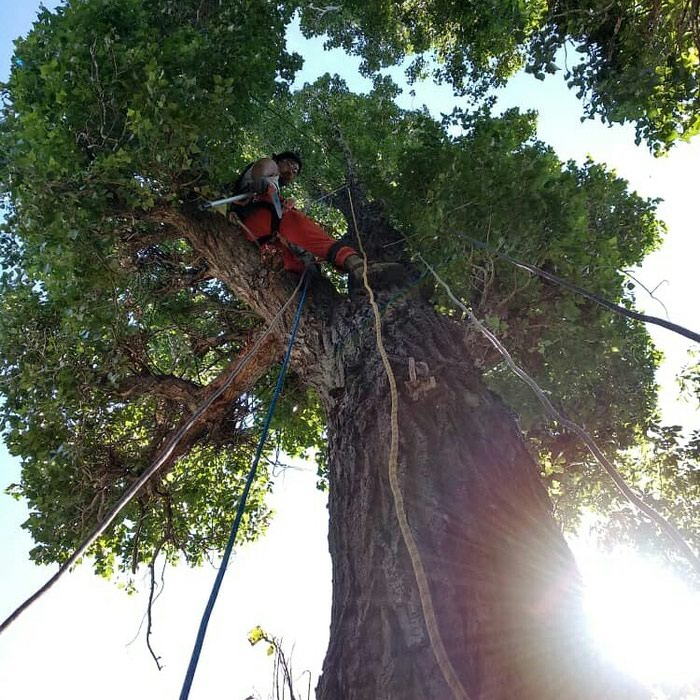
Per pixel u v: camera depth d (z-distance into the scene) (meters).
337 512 4.06
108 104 5.81
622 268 7.31
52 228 5.53
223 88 5.90
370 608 3.27
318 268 6.51
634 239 7.65
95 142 5.84
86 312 6.30
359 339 5.23
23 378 6.45
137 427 7.93
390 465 2.56
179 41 6.22
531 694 2.75
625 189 7.74
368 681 2.96
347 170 8.34
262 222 6.28
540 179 6.16
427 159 7.44
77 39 5.66
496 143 6.70
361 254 6.66
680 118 6.98
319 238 6.27
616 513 8.44
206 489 9.09
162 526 8.75
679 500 8.31
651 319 3.34
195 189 5.98
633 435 8.17
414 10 11.38
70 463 7.04
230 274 6.40
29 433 6.74
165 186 5.93
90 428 7.32
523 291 6.12
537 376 7.15
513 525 3.51
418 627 3.01
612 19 7.03
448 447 3.91
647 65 6.67
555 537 3.61
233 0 7.18
